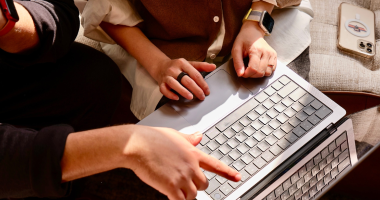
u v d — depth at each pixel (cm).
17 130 54
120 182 110
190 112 70
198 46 89
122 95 108
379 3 120
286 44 92
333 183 54
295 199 63
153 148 51
